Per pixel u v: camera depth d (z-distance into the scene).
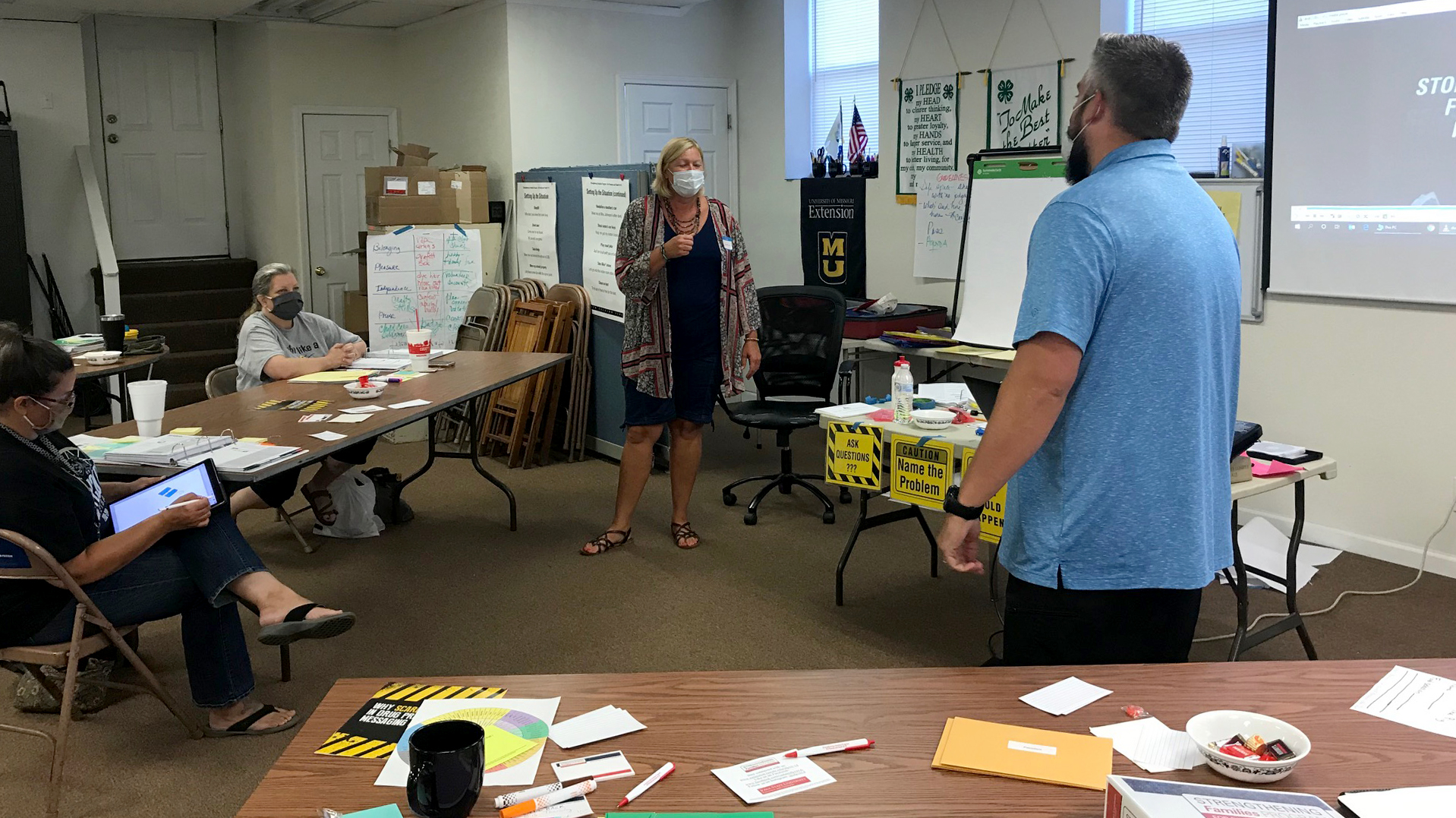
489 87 6.99
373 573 4.20
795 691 1.61
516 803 1.31
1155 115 1.71
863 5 6.65
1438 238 3.83
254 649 3.49
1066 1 5.09
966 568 1.79
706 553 4.39
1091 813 1.28
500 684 1.66
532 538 4.62
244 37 8.13
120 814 2.53
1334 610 3.68
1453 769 1.36
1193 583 1.73
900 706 1.56
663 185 4.05
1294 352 4.35
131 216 8.30
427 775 1.22
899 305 5.89
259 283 4.44
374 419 3.37
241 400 3.75
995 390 5.18
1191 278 1.67
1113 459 1.70
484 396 6.12
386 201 6.25
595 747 1.46
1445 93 3.73
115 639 2.62
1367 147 3.97
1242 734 1.44
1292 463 3.02
